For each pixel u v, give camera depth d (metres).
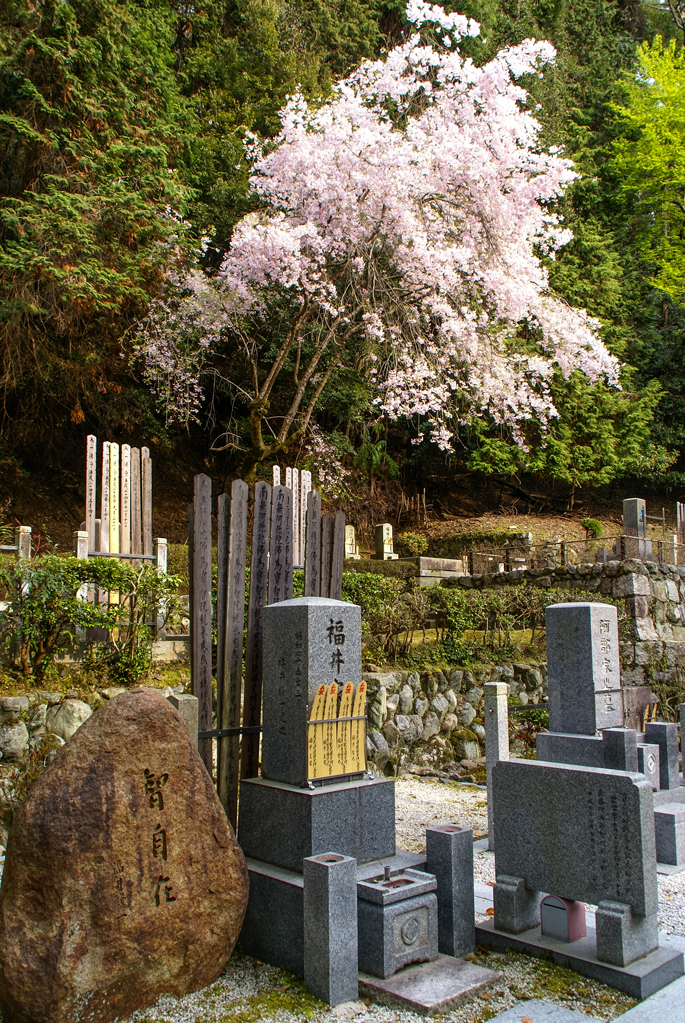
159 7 13.82
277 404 16.50
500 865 3.91
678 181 20.19
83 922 2.87
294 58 16.55
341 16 18.61
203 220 14.53
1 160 10.81
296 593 8.95
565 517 20.81
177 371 13.32
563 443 18.42
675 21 25.30
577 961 3.48
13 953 2.82
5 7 10.47
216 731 4.24
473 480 20.98
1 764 5.10
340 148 11.59
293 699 3.92
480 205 12.07
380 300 13.30
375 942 3.34
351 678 4.04
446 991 3.17
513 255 12.35
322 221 11.94
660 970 3.37
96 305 10.73
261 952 3.59
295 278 11.80
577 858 3.60
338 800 3.72
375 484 19.84
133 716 3.13
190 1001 3.13
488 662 9.18
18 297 10.32
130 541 7.79
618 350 19.58
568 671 5.55
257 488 4.61
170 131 12.34
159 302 12.61
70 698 5.54
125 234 11.17
